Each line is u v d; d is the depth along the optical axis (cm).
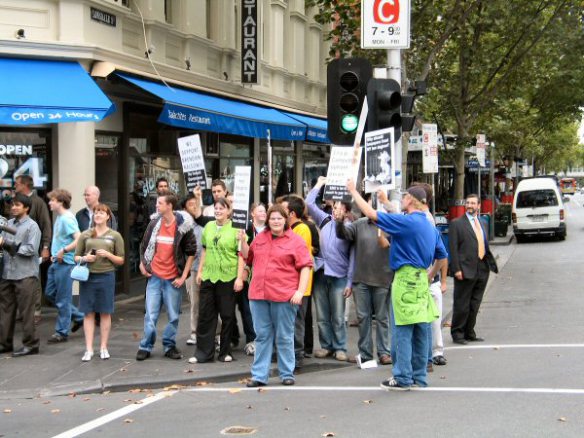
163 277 880
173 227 884
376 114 860
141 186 1433
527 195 2758
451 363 862
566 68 2228
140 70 1333
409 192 726
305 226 860
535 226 2734
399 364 720
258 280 765
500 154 4253
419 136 2177
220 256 864
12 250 893
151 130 1473
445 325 1162
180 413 668
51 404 720
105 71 1177
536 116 3406
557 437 554
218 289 869
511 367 820
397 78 945
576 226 3788
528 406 646
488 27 1892
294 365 793
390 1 934
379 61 1625
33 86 1088
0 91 1055
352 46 1738
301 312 848
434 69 1956
